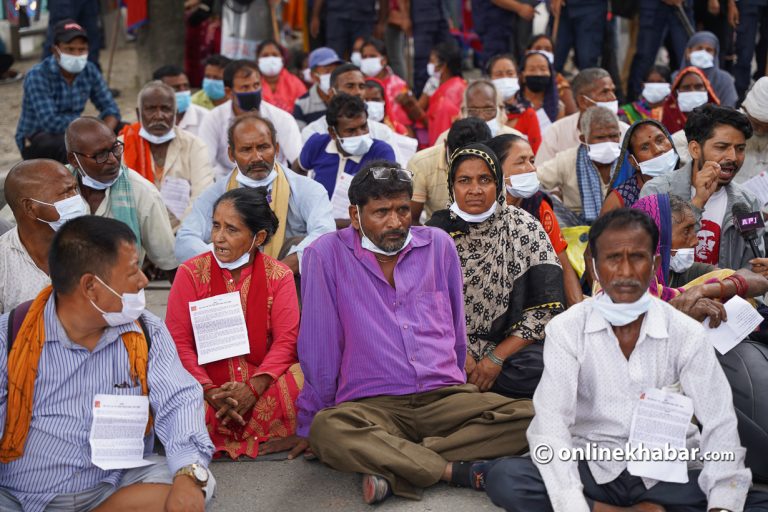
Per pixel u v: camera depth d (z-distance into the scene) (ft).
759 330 13.78
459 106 28.86
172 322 13.57
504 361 13.85
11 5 40.32
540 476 10.90
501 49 35.76
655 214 13.47
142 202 16.60
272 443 13.69
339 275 12.78
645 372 10.64
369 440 11.87
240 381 13.62
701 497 10.64
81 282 9.96
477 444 12.33
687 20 33.63
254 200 13.51
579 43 33.37
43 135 25.52
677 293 12.96
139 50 37.68
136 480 10.62
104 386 10.47
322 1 37.63
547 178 19.86
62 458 10.37
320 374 12.89
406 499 12.05
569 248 16.05
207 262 13.73
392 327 12.73
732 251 15.01
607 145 18.45
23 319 10.38
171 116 20.77
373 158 20.17
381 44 32.45
